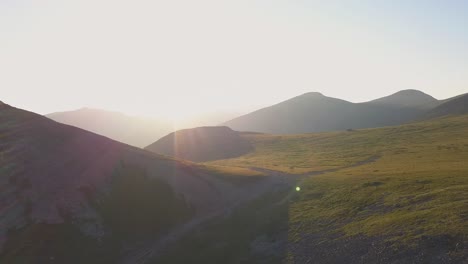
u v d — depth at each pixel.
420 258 26.53
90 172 54.00
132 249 45.03
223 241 43.88
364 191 48.41
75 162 54.72
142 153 66.94
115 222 48.09
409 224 32.34
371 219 37.41
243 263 37.28
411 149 97.06
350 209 42.81
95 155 58.66
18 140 53.62
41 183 47.97
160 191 56.44
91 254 42.00
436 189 41.03
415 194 41.06
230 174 69.69
